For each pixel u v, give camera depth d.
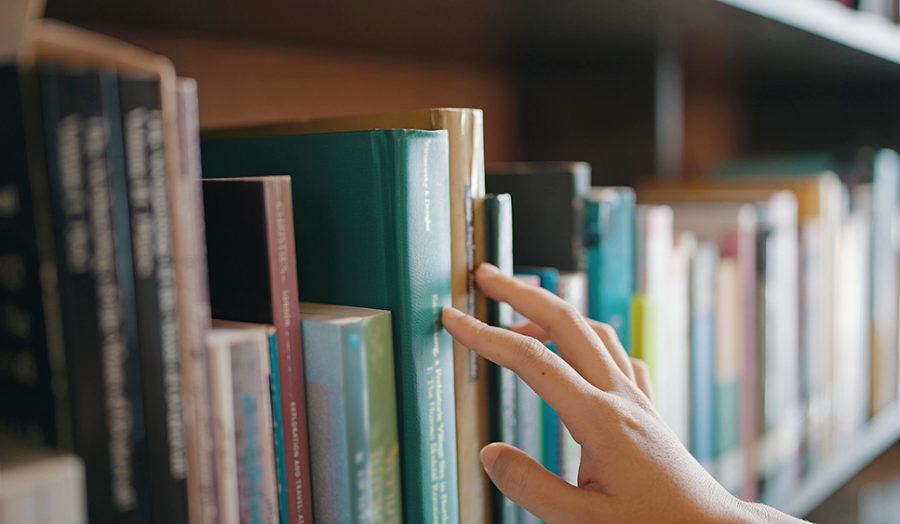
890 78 1.24
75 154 0.31
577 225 0.63
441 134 0.46
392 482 0.46
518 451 0.47
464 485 0.51
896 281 1.14
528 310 0.50
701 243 0.85
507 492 0.46
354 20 0.77
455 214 0.49
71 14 0.69
